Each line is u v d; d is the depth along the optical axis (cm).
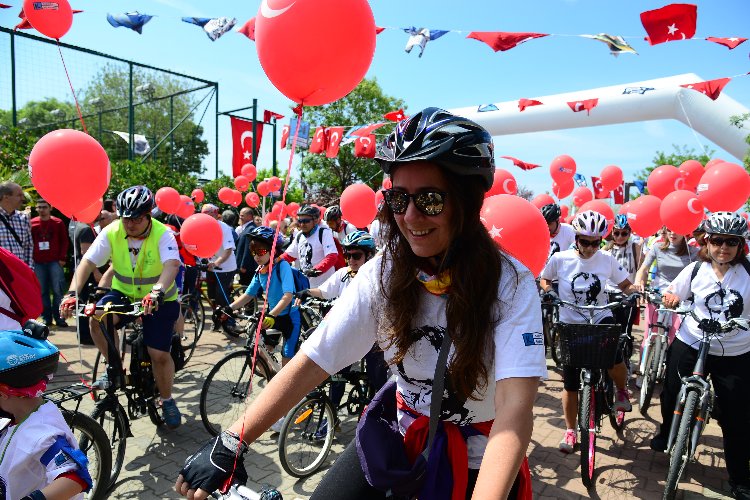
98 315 335
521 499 131
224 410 416
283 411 132
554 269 421
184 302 611
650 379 468
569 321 408
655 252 555
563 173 865
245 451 122
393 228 134
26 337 212
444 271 125
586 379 357
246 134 1490
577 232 394
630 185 1253
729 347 328
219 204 1432
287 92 231
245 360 421
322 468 373
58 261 725
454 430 132
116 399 340
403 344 131
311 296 411
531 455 400
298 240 582
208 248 448
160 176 1247
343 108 2550
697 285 346
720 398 332
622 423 443
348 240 400
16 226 638
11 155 980
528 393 110
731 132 953
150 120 2058
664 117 1041
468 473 132
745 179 541
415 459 136
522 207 293
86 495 297
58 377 534
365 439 135
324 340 136
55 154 333
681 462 319
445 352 124
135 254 390
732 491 339
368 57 230
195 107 1520
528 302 120
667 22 397
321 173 2711
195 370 584
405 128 121
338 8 209
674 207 494
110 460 304
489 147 122
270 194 1216
